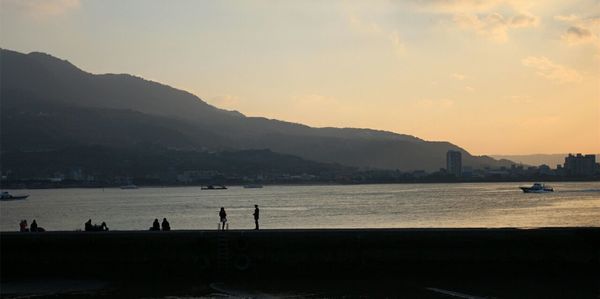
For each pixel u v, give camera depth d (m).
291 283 42.31
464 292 39.16
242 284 42.16
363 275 43.81
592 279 42.34
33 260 44.53
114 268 44.38
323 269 43.94
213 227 100.25
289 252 44.03
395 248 43.94
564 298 37.59
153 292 40.06
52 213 153.25
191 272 44.12
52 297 38.97
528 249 43.81
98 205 198.75
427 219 110.88
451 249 43.94
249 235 44.16
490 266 43.75
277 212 142.50
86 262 44.50
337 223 104.56
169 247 44.31
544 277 43.16
